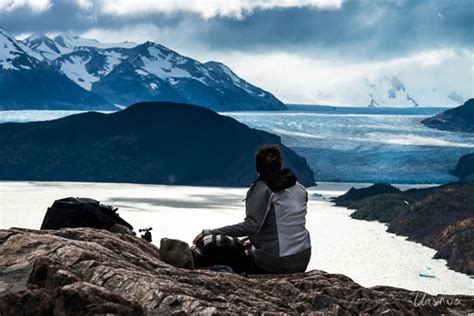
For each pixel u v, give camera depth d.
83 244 4.61
